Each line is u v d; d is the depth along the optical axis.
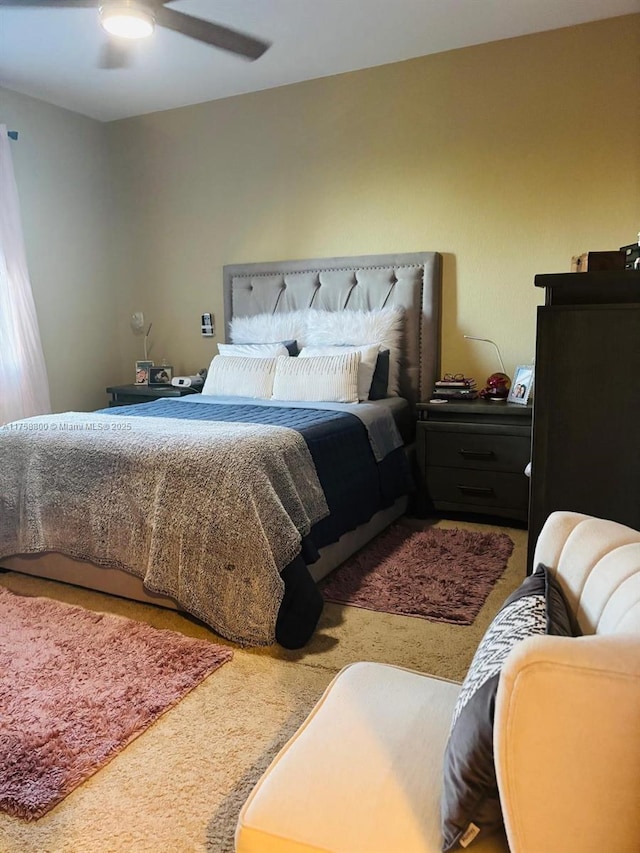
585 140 3.47
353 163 4.07
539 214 3.63
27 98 4.26
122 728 1.77
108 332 5.00
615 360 1.83
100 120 4.82
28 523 2.67
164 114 4.64
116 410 3.29
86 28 3.27
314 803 0.98
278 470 2.36
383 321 3.91
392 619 2.42
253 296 4.42
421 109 3.82
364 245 4.11
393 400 3.78
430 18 3.29
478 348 3.89
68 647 2.21
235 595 2.19
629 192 3.42
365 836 0.93
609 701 0.74
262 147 4.33
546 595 1.10
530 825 0.79
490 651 1.01
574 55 3.43
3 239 3.97
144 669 2.07
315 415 3.07
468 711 0.91
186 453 2.34
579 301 1.92
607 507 1.89
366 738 1.12
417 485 3.66
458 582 2.73
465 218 3.81
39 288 4.42
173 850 1.37
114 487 2.46
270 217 4.39
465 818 0.89
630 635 0.80
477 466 3.49
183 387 4.44
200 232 4.66
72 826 1.44
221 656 2.14
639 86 3.33
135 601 2.58
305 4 3.10
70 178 4.60
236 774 1.59
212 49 3.56
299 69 3.92
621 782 0.76
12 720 1.81
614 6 3.20
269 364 3.85
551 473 1.93
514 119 3.61
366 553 3.08
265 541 2.17
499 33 3.49
